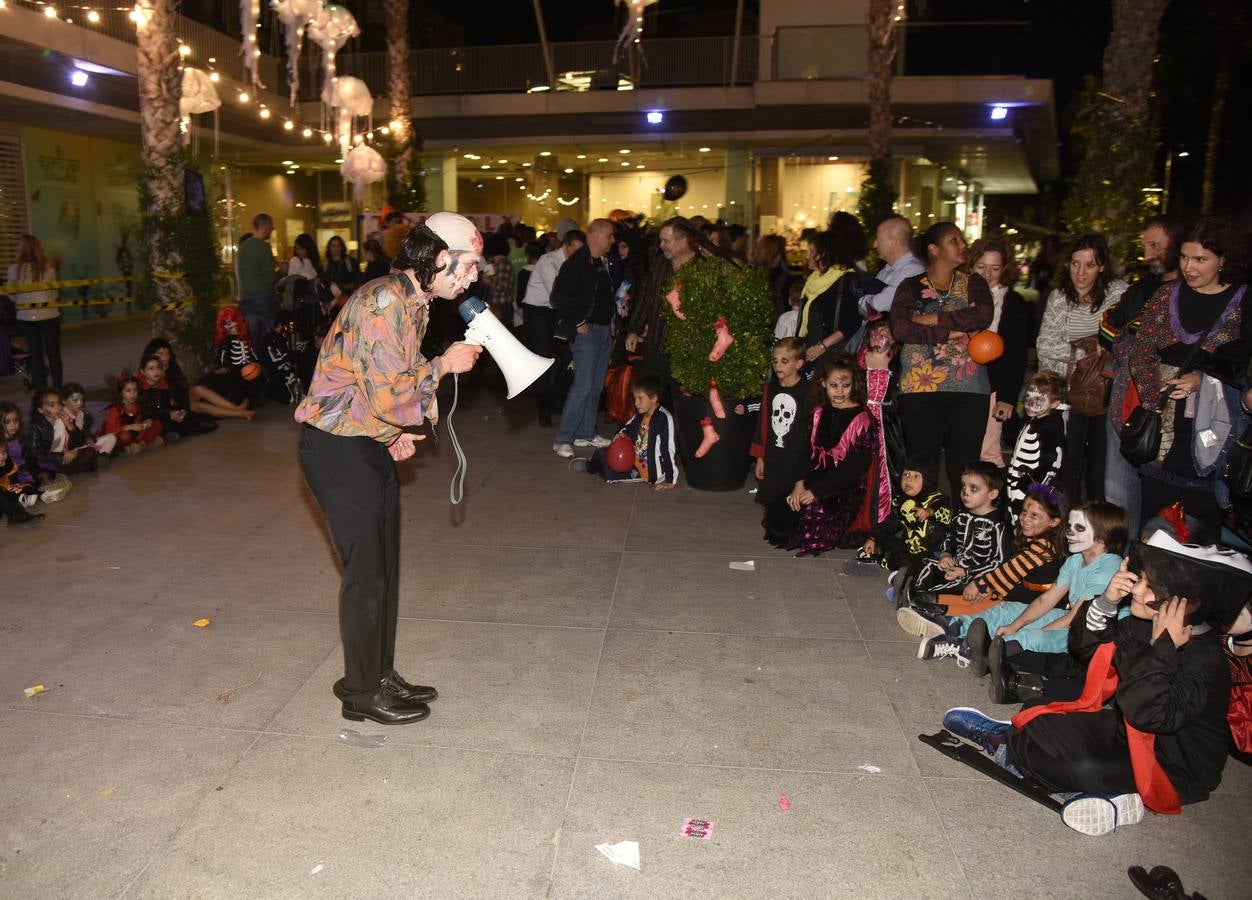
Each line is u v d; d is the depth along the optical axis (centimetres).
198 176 1066
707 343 693
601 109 2150
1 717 388
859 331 662
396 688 402
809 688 420
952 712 382
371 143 1838
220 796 339
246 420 972
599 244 801
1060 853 314
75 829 320
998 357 537
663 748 371
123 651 448
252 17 1201
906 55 2023
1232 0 2380
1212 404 414
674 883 298
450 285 349
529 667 438
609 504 692
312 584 533
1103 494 528
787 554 590
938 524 514
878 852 313
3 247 1834
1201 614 312
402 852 311
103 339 1714
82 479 742
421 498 702
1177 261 480
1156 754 335
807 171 2375
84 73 1499
